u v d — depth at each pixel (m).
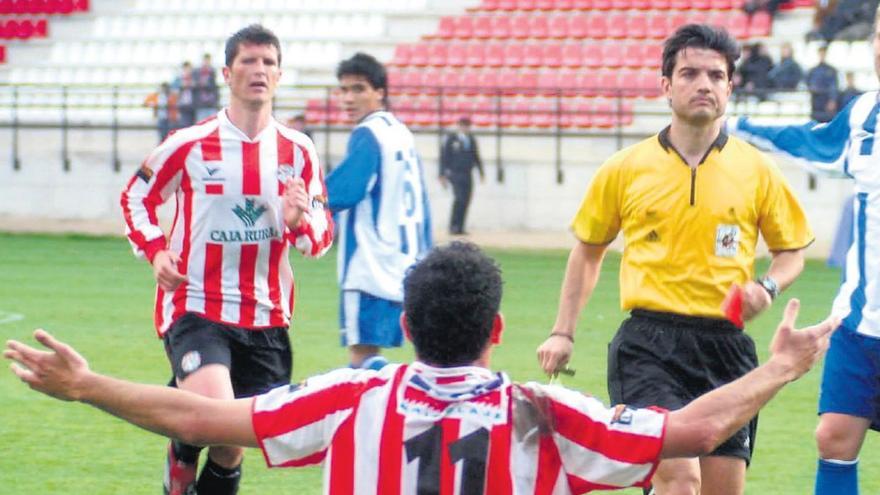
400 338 21.78
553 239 60.03
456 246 9.07
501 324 9.11
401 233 21.62
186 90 67.44
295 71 74.12
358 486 8.80
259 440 8.91
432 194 63.69
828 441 16.08
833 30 64.19
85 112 79.00
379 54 74.25
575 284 15.28
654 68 68.69
